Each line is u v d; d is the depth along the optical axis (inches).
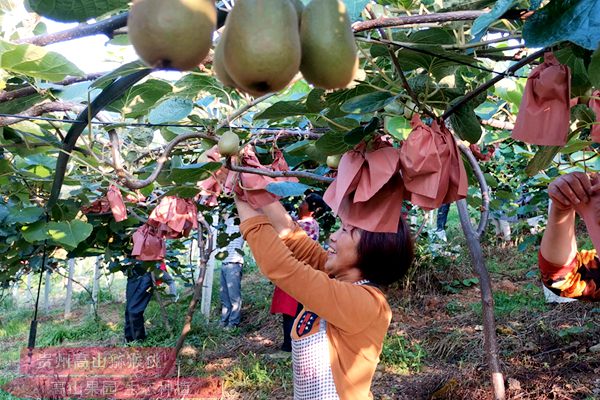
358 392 61.6
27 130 72.6
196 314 264.4
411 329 205.8
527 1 39.5
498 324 191.0
